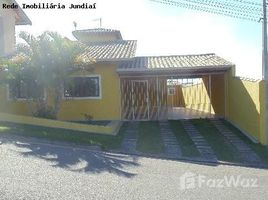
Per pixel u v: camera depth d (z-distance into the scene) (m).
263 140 15.75
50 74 17.12
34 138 13.16
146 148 14.09
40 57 16.91
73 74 19.98
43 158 10.62
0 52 23.30
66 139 13.39
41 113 17.88
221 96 22.48
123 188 8.34
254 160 13.31
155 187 8.64
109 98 20.89
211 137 16.80
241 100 18.81
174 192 8.33
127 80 21.86
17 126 14.68
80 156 11.47
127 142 14.98
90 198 7.45
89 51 21.30
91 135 15.22
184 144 15.24
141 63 22.38
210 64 20.80
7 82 17.44
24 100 19.64
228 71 21.17
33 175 8.76
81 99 20.81
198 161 12.82
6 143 12.05
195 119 21.69
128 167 10.67
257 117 16.36
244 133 17.72
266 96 16.03
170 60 23.42
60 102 18.38
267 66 19.19
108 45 25.19
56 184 8.20
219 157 13.48
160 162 11.99
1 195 7.18
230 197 8.18
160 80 22.34
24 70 17.00
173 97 33.91
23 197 7.16
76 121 20.38
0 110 20.22
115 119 20.89
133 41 26.92
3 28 23.61
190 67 20.47
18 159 10.18
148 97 22.06
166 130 18.22
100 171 9.80
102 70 20.84
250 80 17.27
